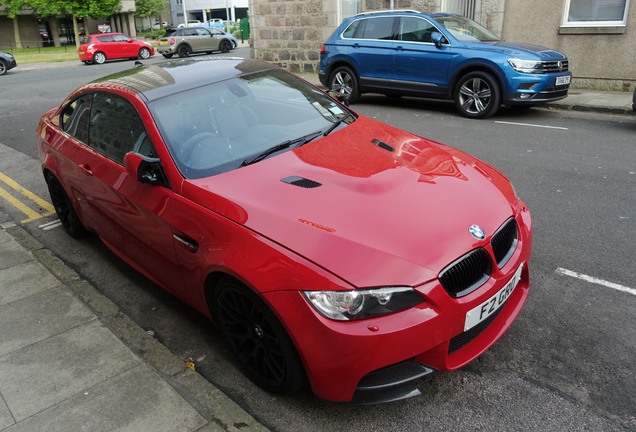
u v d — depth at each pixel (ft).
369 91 36.55
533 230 15.58
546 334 10.91
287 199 9.41
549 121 29.78
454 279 8.34
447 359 8.55
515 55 29.35
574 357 10.21
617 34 34.88
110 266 15.12
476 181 10.54
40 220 18.83
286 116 12.73
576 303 11.89
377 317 7.82
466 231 8.82
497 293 8.94
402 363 8.18
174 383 9.82
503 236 9.53
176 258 10.66
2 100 47.50
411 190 9.69
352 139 11.98
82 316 11.91
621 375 9.68
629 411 8.87
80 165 13.66
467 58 30.63
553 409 8.99
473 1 39.60
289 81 14.20
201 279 9.91
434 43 32.17
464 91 31.35
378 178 10.02
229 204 9.53
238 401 9.62
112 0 130.52
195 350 11.21
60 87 55.52
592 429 8.53
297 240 8.52
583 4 36.01
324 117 13.17
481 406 9.14
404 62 33.65
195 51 95.35
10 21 161.07
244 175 10.39
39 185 22.77
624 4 34.65
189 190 10.23
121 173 11.99
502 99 30.09
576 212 16.69
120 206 12.13
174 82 12.78
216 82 12.92
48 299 12.68
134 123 11.93
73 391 9.55
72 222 16.26
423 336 7.96
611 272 13.08
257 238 8.80
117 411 9.04
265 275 8.41
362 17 35.96
